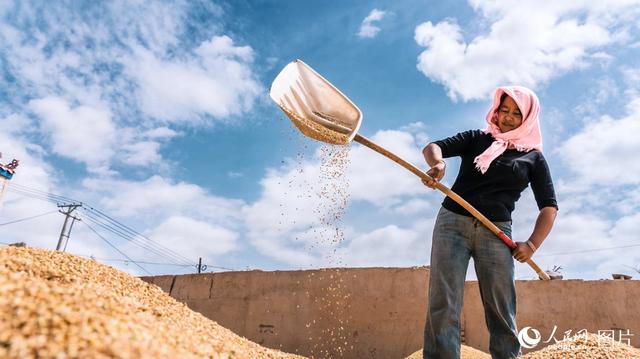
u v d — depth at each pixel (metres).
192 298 5.75
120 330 1.28
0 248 2.36
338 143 2.76
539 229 2.70
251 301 5.48
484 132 2.97
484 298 2.65
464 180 2.83
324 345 5.05
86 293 1.60
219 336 2.20
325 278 5.31
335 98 2.93
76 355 1.05
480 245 2.61
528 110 2.84
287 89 2.89
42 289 1.41
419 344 4.77
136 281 2.60
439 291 2.54
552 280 4.71
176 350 1.41
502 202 2.70
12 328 1.13
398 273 5.10
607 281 4.62
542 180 2.80
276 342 5.21
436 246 2.65
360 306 5.07
